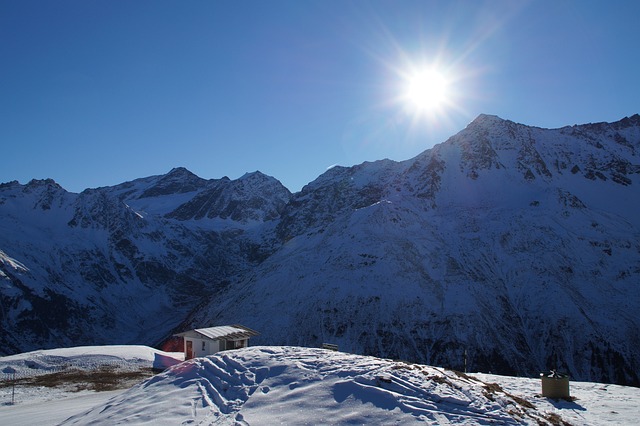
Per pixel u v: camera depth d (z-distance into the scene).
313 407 17.50
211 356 25.36
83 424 19.38
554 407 25.56
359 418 16.39
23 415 27.50
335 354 24.72
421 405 17.34
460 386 19.83
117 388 36.94
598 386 33.78
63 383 38.69
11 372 43.03
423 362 91.44
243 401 19.11
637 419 22.84
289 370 21.59
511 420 16.80
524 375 88.75
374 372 20.34
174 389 21.47
